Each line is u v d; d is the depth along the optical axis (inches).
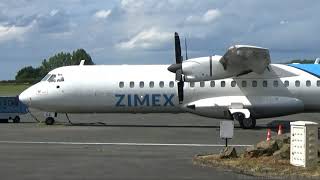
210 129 1480.1
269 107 1494.8
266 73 1513.3
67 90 1566.2
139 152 938.7
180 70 1477.6
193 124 1691.7
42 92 1577.3
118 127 1547.7
